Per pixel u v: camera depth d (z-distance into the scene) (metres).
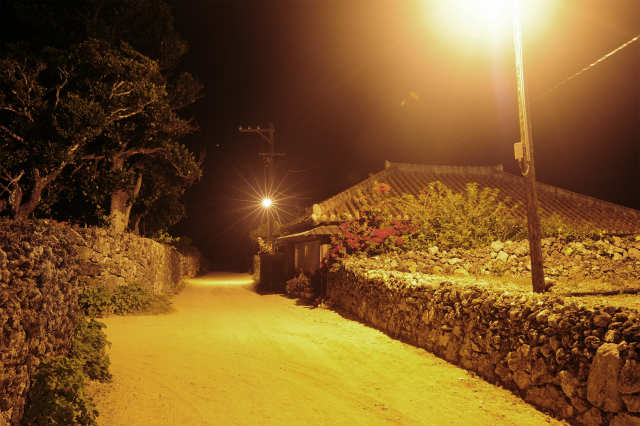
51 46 13.82
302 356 8.09
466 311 7.13
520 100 7.47
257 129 30.59
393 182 21.77
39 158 11.98
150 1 16.39
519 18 7.62
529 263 12.44
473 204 16.14
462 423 5.00
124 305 13.06
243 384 6.36
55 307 5.47
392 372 7.02
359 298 12.52
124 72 13.36
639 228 19.00
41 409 4.29
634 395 4.07
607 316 4.66
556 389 5.09
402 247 15.14
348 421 5.07
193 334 10.18
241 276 42.78
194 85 18.25
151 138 15.55
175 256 24.58
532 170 7.33
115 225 16.70
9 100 12.03
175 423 4.91
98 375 6.29
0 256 4.03
